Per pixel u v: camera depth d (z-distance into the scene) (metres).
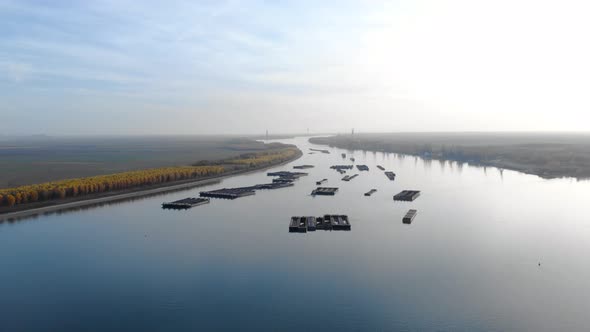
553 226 107.25
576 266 79.56
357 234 101.25
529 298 67.12
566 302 65.75
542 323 59.88
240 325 59.78
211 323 60.38
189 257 85.75
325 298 67.31
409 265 80.38
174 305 65.62
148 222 113.88
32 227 108.62
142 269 79.62
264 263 82.12
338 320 60.78
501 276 75.25
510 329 58.47
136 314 63.09
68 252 89.19
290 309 63.94
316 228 105.50
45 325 60.34
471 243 93.31
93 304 66.25
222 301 66.69
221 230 105.56
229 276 76.06
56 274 77.56
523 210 126.06
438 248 90.12
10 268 80.62
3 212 117.88
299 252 88.19
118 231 104.94
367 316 61.78
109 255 87.31
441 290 69.88
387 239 96.88
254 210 128.62
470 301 66.12
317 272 77.44
